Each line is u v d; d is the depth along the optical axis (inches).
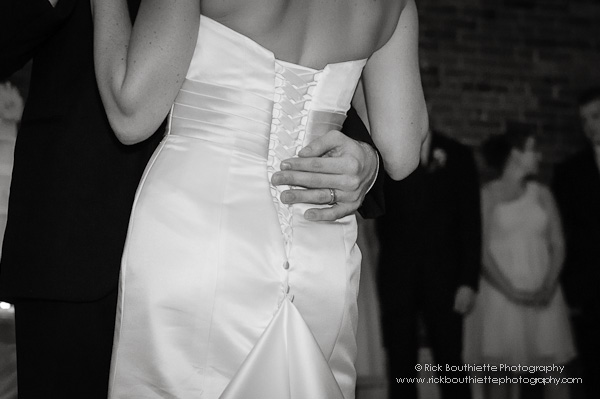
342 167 64.6
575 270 239.8
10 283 68.0
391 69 70.4
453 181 217.8
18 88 96.6
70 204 68.1
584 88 279.4
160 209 60.2
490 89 276.4
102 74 60.9
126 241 60.5
